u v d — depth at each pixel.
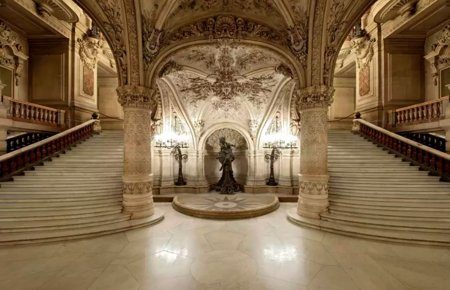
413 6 11.75
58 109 12.97
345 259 5.30
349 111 18.94
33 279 4.48
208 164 13.73
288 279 4.52
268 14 8.14
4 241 5.92
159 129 12.30
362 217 7.21
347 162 9.95
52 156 10.09
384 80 13.56
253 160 13.05
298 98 8.33
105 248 5.86
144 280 4.48
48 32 13.16
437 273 4.71
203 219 8.23
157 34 8.03
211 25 8.20
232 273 4.73
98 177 9.08
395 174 8.77
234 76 10.88
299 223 7.54
